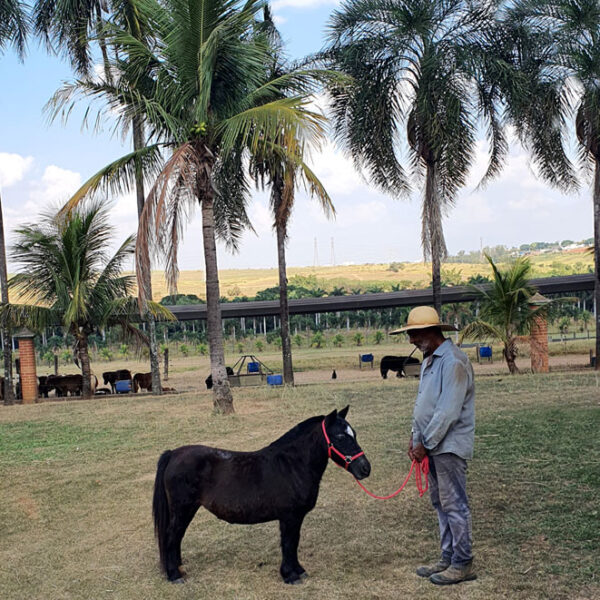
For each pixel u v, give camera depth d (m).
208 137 13.98
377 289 127.44
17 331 19.81
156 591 4.94
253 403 15.29
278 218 20.23
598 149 19.56
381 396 15.14
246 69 13.63
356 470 4.79
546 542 5.30
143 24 16.47
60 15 19.08
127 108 14.25
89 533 6.65
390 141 18.91
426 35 17.84
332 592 4.68
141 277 12.57
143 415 14.57
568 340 35.19
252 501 4.91
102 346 52.75
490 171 19.70
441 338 4.90
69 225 18.41
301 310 30.77
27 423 14.44
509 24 18.34
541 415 10.70
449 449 4.63
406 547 5.50
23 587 5.25
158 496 5.16
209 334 14.12
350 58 18.20
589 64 17.88
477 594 4.45
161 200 12.05
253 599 4.65
